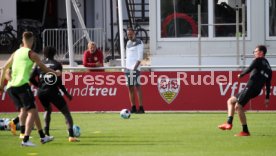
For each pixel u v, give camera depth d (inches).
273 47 2578.7
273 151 1334.9
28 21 3651.6
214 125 1765.5
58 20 3769.7
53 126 1777.8
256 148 1373.0
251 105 2110.0
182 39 2586.1
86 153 1323.8
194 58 2578.7
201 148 1378.0
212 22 2578.7
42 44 3230.8
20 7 3818.9
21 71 1389.0
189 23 2583.7
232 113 1583.4
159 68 2151.8
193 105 2113.7
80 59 3166.8
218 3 2573.8
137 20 3464.6
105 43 3432.6
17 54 1398.9
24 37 1401.3
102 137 1552.7
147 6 3491.6
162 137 1546.5
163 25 2593.5
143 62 3011.8
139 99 2082.9
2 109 2127.2
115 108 2128.4
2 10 3560.5
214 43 2586.1
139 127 1736.0
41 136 1441.9
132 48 2073.1
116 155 1296.8
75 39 3250.5
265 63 1526.8
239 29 2573.8
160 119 1918.1
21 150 1363.2
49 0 3762.3
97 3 3725.4
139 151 1346.0
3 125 1685.5
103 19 3710.6
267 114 2036.2
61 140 1507.1
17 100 1417.3
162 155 1293.1
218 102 2110.0
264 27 2578.7
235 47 2578.7
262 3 2571.4
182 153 1315.2
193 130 1664.6
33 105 1402.6
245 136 1546.5
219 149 1362.0
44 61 1465.3
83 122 1856.5
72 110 2128.4
